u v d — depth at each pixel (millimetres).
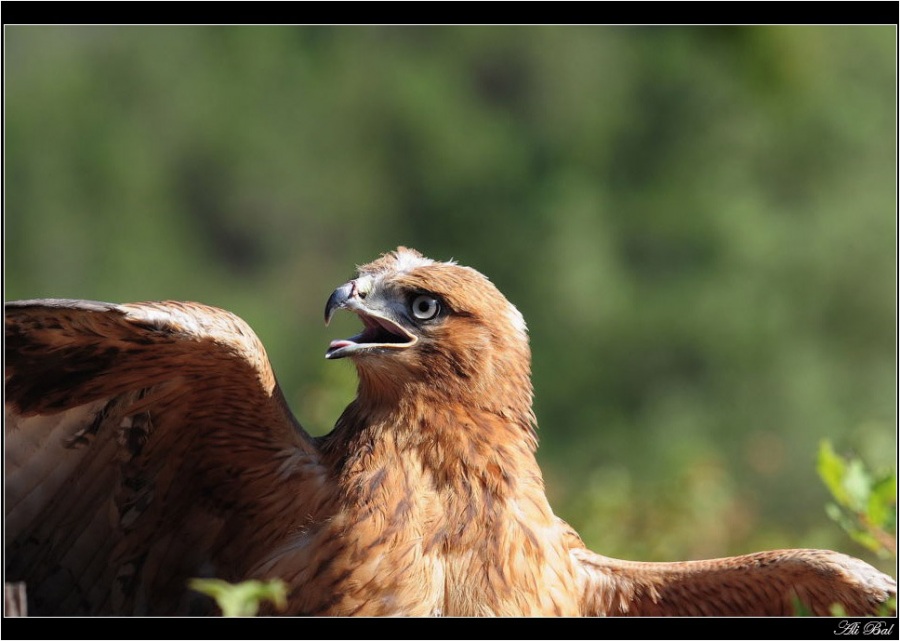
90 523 6387
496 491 6273
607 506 11273
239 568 6492
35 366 5934
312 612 6133
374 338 6555
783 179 26516
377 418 6426
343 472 6305
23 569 6285
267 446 6395
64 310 5707
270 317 26547
